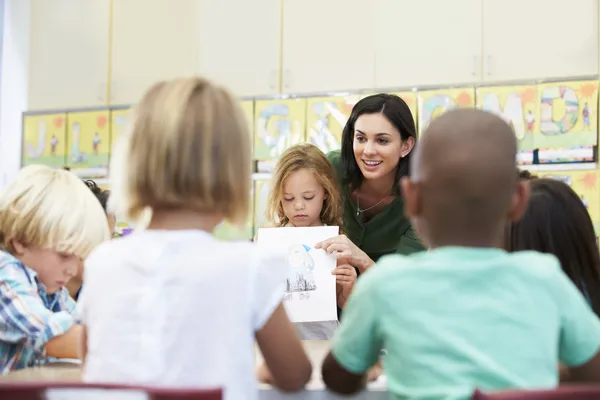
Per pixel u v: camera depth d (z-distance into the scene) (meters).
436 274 0.80
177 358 0.80
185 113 0.83
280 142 3.04
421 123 2.88
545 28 2.86
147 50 3.34
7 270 1.25
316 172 1.68
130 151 0.84
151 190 0.82
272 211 1.73
